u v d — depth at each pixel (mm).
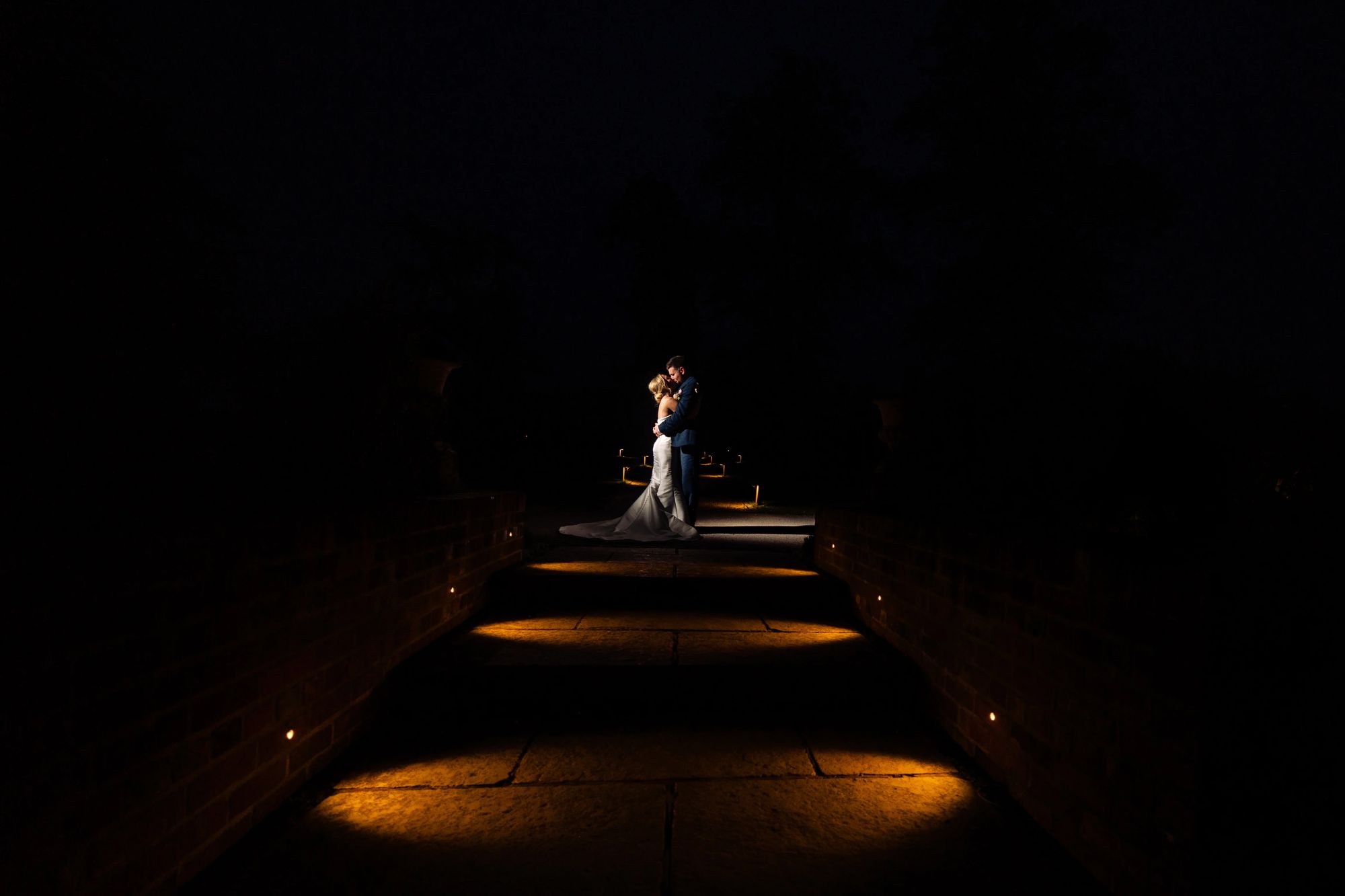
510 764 3146
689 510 8297
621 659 3854
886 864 2393
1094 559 2357
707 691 3740
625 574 5465
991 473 3811
